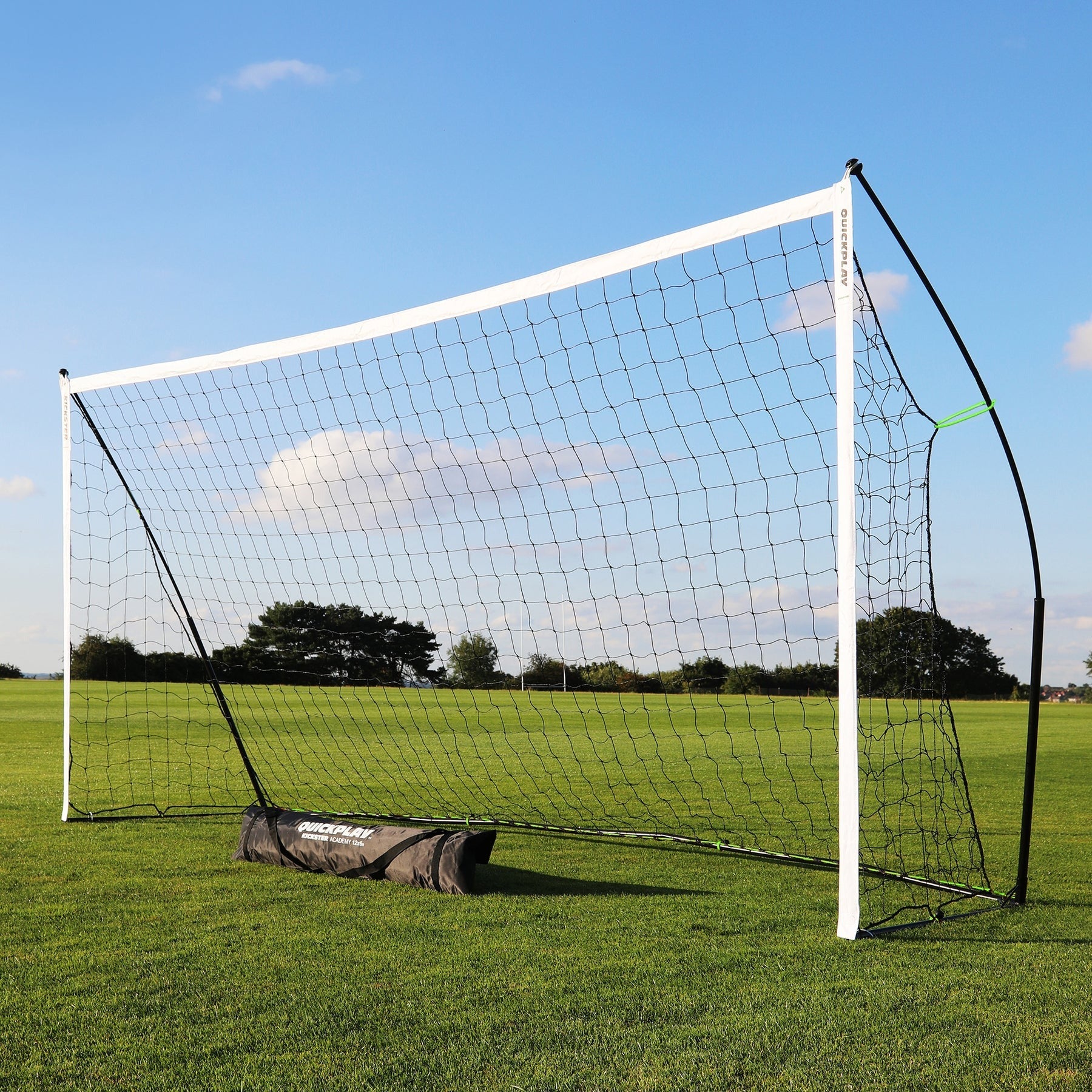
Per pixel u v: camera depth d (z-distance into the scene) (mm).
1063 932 4246
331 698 27359
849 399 4199
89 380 7375
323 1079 2566
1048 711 30047
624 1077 2598
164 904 4613
